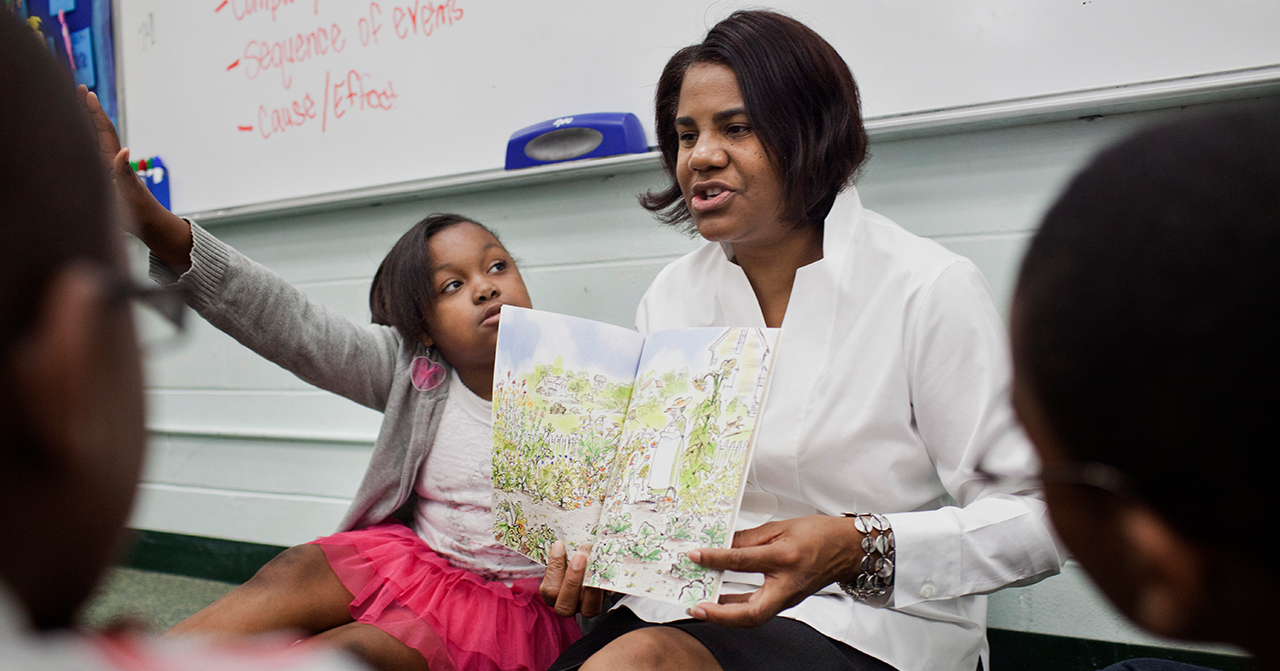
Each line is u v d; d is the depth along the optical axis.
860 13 1.26
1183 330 0.31
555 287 1.56
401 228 1.72
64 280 0.25
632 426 0.91
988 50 1.19
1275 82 1.05
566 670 0.86
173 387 2.03
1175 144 0.33
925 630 0.86
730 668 0.78
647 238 1.47
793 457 0.93
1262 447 0.30
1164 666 0.69
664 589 0.80
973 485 0.89
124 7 1.99
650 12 1.41
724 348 0.88
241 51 1.85
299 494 1.86
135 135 2.01
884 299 0.92
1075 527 0.36
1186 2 1.09
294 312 1.10
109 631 0.29
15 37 0.26
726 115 0.91
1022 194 1.22
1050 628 1.25
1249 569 0.32
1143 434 0.32
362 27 1.70
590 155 1.44
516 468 0.94
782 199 0.92
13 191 0.24
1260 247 0.30
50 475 0.25
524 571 1.11
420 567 1.06
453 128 1.61
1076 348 0.33
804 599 0.81
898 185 1.29
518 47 1.53
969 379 0.88
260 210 1.82
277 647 0.35
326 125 1.76
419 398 1.16
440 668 0.98
